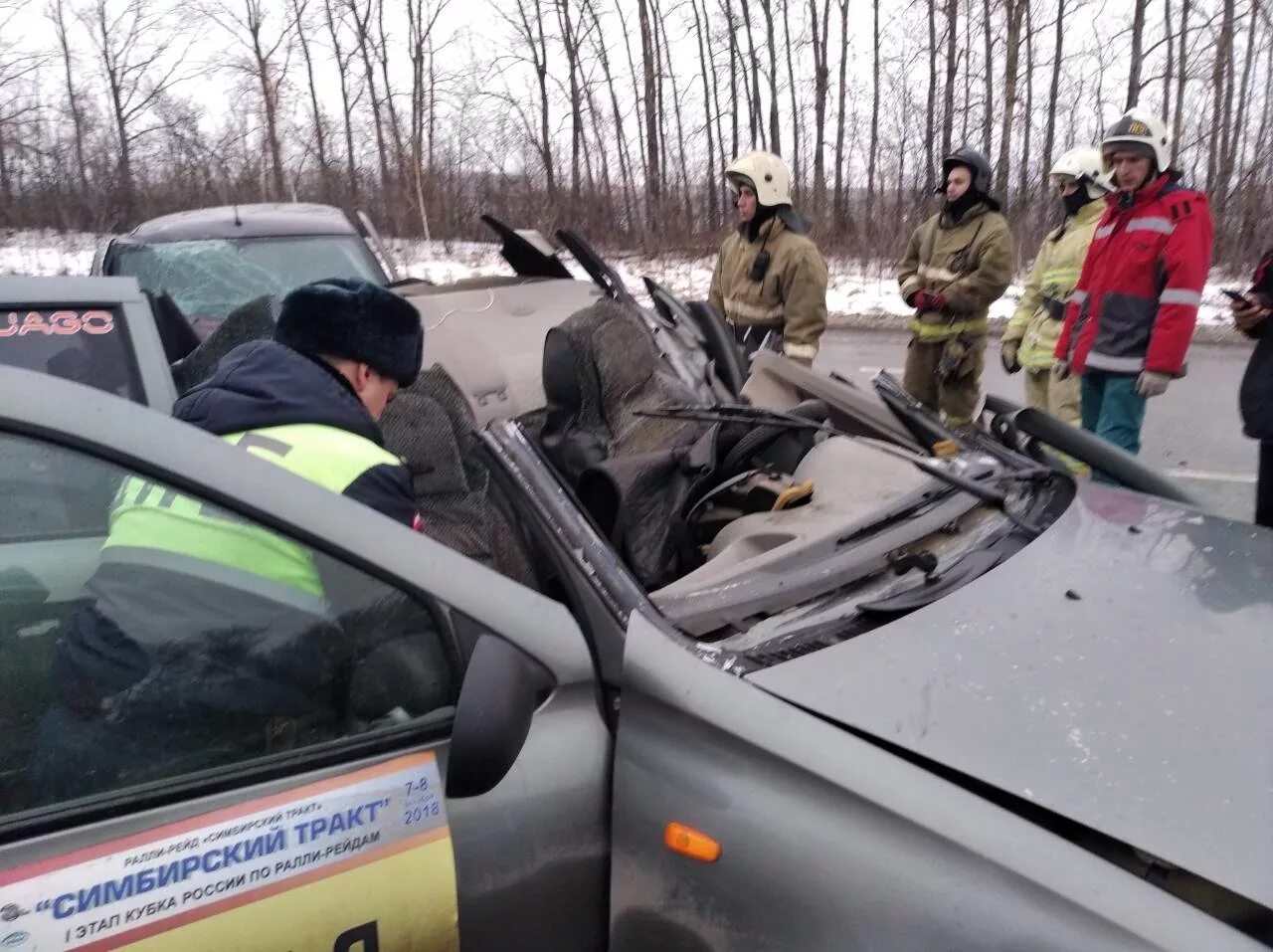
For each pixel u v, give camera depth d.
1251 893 1.27
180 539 1.36
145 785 1.29
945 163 5.41
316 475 1.56
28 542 1.34
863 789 1.41
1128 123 4.17
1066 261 5.28
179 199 19.72
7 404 1.29
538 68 20.23
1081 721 1.53
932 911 1.32
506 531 2.17
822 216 18.02
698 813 1.46
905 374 5.82
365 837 1.36
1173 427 6.65
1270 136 15.80
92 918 1.19
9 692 1.32
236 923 1.26
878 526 2.21
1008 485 2.41
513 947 1.50
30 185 19.41
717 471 2.50
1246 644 1.73
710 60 21.03
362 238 6.45
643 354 2.90
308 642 1.40
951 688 1.60
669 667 1.57
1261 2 15.78
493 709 1.34
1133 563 2.01
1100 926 1.26
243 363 1.71
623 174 20.56
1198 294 4.07
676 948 1.49
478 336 3.32
